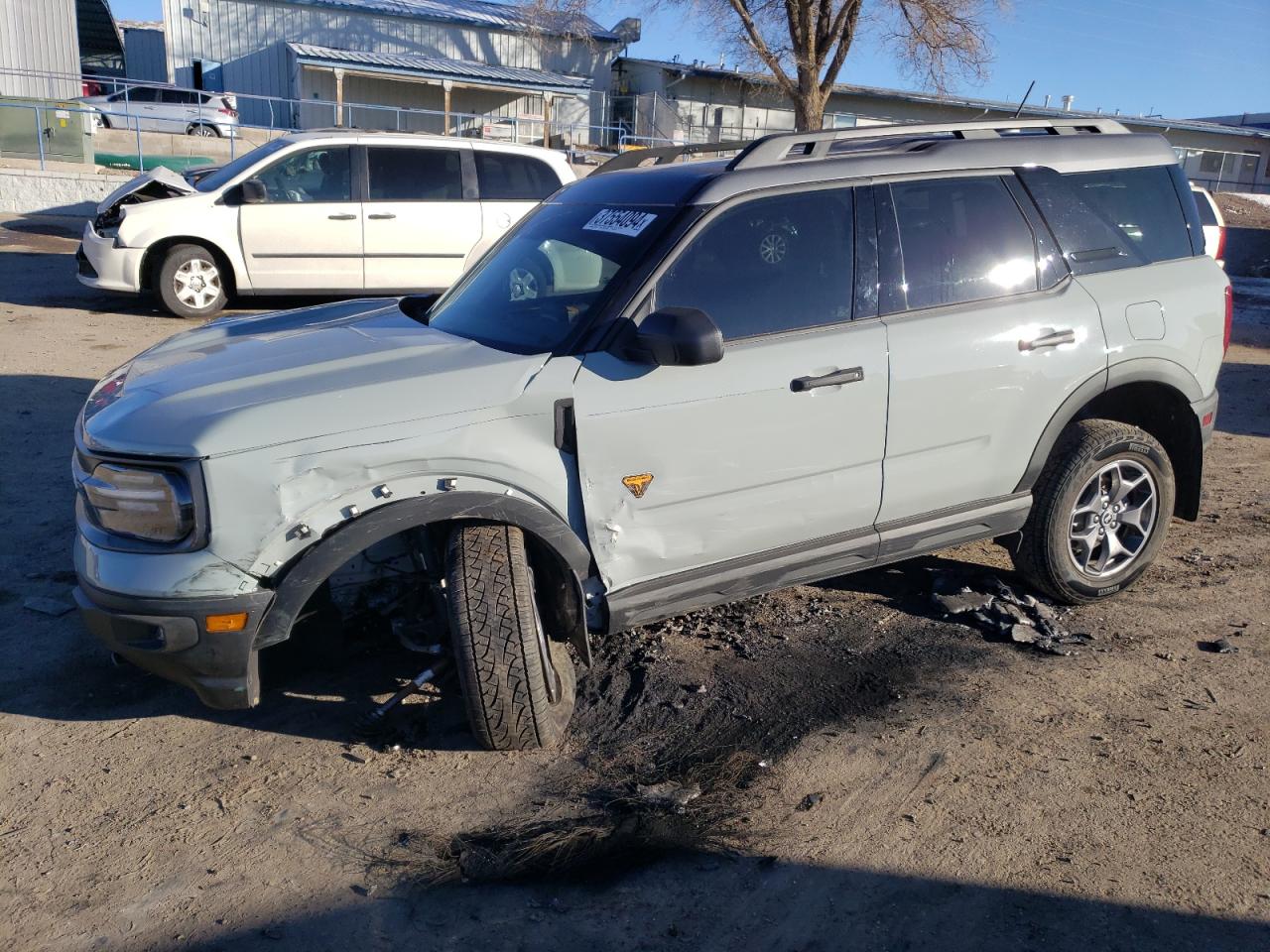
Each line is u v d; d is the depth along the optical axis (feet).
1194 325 15.01
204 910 9.11
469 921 9.02
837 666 13.41
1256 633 14.55
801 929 8.95
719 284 12.07
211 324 14.96
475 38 111.96
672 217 12.15
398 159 35.65
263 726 12.05
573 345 11.59
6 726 11.92
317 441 10.30
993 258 13.67
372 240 35.47
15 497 18.79
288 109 106.42
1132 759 11.42
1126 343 14.35
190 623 10.18
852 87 117.29
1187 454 15.71
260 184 34.76
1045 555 14.61
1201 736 11.89
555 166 37.65
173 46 102.47
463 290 14.24
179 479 10.14
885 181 13.11
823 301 12.55
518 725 11.16
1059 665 13.52
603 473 11.38
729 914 9.13
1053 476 14.38
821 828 10.27
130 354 30.17
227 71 104.32
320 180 35.27
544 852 9.82
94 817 10.36
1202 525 19.02
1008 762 11.36
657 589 12.02
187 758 11.40
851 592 15.71
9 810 10.43
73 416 23.79
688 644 13.97
